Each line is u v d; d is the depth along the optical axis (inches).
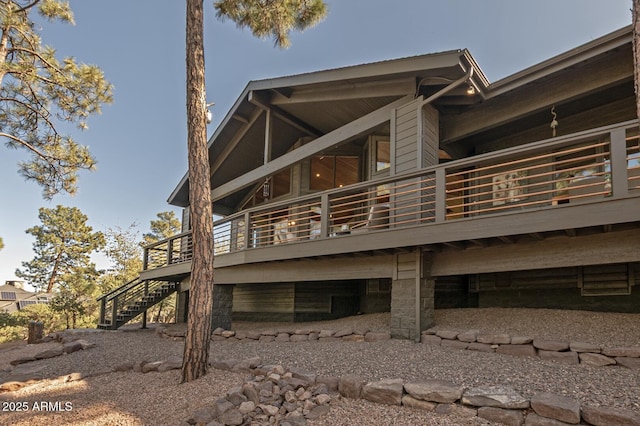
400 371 177.2
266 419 143.8
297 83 329.7
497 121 282.2
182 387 184.5
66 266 1119.0
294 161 350.3
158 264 521.3
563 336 203.5
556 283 265.7
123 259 970.7
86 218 1172.5
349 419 137.6
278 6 261.7
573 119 286.4
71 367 252.5
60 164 431.2
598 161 266.8
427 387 143.6
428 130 276.1
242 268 338.0
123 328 466.3
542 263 202.1
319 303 400.8
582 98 261.3
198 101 213.9
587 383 146.6
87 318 643.5
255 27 269.0
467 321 252.8
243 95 382.3
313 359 209.5
